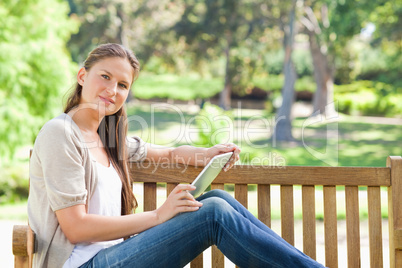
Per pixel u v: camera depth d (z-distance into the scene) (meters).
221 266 2.24
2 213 8.15
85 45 22.09
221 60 28.23
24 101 9.28
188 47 22.44
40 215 1.90
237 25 19.42
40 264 1.89
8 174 9.67
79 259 1.85
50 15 9.73
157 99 29.20
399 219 2.25
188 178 2.29
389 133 18.48
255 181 2.28
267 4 18.22
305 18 17.92
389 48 17.97
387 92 17.19
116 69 2.04
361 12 13.79
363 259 4.94
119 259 1.82
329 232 2.28
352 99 24.02
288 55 17.48
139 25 22.92
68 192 1.82
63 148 1.84
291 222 2.29
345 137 17.53
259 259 1.81
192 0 20.81
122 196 2.15
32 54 9.27
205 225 1.85
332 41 16.20
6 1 9.30
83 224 1.82
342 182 2.28
